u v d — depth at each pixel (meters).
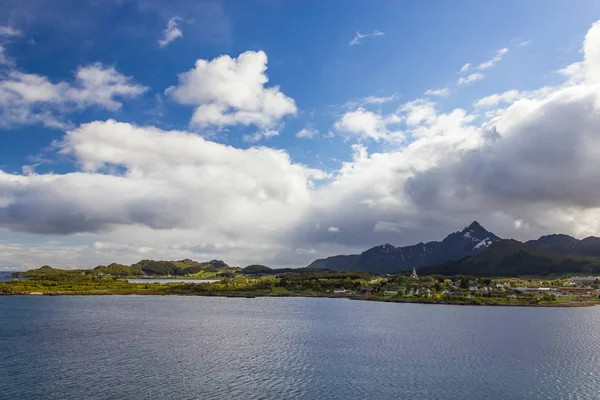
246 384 95.44
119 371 103.81
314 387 94.31
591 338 165.12
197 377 100.19
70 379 96.12
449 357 127.19
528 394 91.50
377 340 158.00
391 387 95.31
